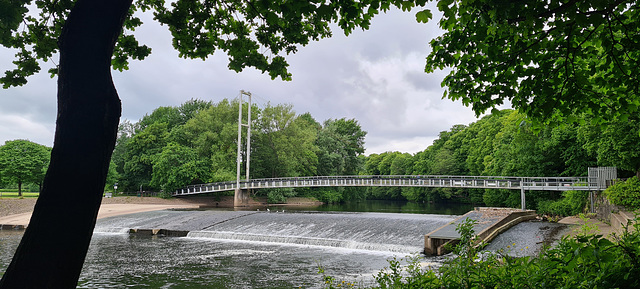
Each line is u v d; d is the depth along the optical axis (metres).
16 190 84.31
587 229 6.22
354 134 82.25
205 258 18.17
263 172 64.94
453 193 68.94
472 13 4.71
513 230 20.48
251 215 31.28
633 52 5.38
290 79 6.21
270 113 62.50
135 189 64.62
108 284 13.68
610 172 26.47
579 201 31.89
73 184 2.98
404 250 18.94
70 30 3.18
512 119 43.06
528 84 5.28
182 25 5.80
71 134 3.04
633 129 21.67
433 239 17.38
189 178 56.41
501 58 5.38
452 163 65.25
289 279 14.05
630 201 19.03
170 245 22.19
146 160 61.47
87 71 3.13
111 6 3.26
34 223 2.94
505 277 3.48
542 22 4.04
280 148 61.25
